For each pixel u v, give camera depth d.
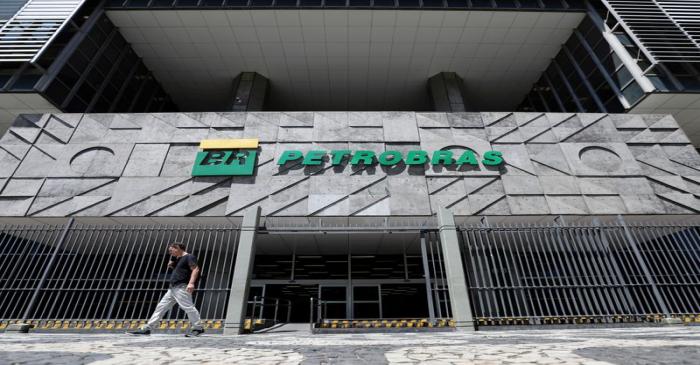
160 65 18.25
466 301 7.22
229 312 6.96
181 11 15.66
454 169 12.10
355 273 14.26
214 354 2.59
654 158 12.31
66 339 4.53
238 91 18.19
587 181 11.77
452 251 7.79
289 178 11.73
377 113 13.45
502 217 11.23
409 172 11.98
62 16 14.04
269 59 18.12
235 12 15.83
